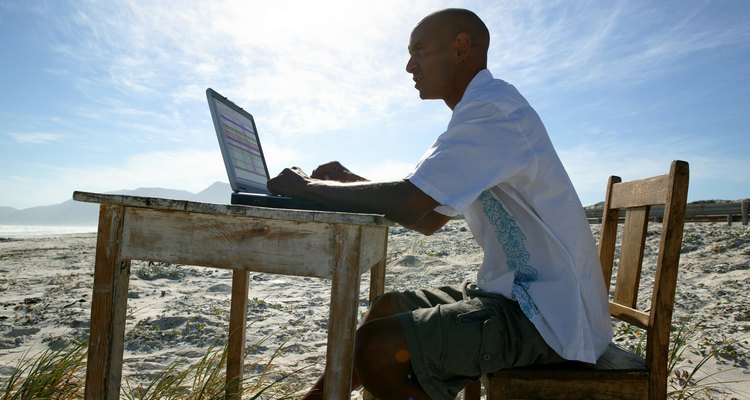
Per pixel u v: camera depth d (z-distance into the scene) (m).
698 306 4.82
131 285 6.02
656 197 1.84
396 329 1.55
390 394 1.54
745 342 3.60
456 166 1.62
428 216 1.86
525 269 1.72
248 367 3.05
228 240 1.45
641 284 5.91
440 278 6.76
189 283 6.40
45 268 8.49
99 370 1.47
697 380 2.93
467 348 1.54
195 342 3.74
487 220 1.83
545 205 1.71
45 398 2.16
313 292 5.91
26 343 3.70
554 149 1.79
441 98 2.04
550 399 1.59
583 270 1.69
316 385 1.80
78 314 4.55
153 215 1.49
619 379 1.61
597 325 1.72
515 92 1.79
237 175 2.10
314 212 1.36
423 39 1.95
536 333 1.59
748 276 5.79
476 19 1.94
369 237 1.58
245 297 2.32
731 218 11.84
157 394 2.29
